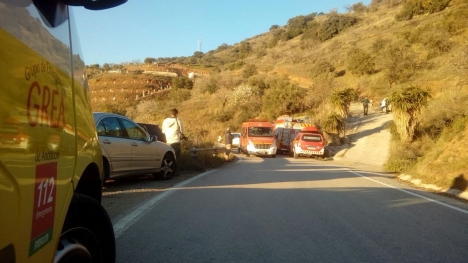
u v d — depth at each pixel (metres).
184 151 17.30
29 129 2.53
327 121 33.44
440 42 48.81
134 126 11.68
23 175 2.44
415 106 23.62
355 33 88.06
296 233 6.84
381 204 9.66
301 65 77.31
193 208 8.66
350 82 57.94
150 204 8.95
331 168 20.02
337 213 8.46
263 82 61.94
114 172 10.46
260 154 31.02
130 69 94.62
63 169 3.11
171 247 6.00
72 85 3.45
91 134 3.97
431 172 14.09
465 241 6.58
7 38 2.33
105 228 4.01
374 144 30.33
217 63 122.44
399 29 70.12
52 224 2.89
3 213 2.23
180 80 73.62
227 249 5.96
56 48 3.07
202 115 54.34
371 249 6.06
